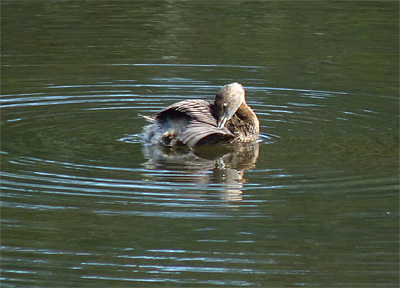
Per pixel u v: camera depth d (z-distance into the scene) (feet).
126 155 43.55
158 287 29.96
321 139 46.98
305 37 72.28
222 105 45.11
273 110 53.36
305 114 52.54
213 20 78.38
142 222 34.86
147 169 41.09
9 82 58.85
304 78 60.80
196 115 44.93
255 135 46.83
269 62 65.00
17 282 30.50
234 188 38.45
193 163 42.29
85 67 63.36
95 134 47.55
